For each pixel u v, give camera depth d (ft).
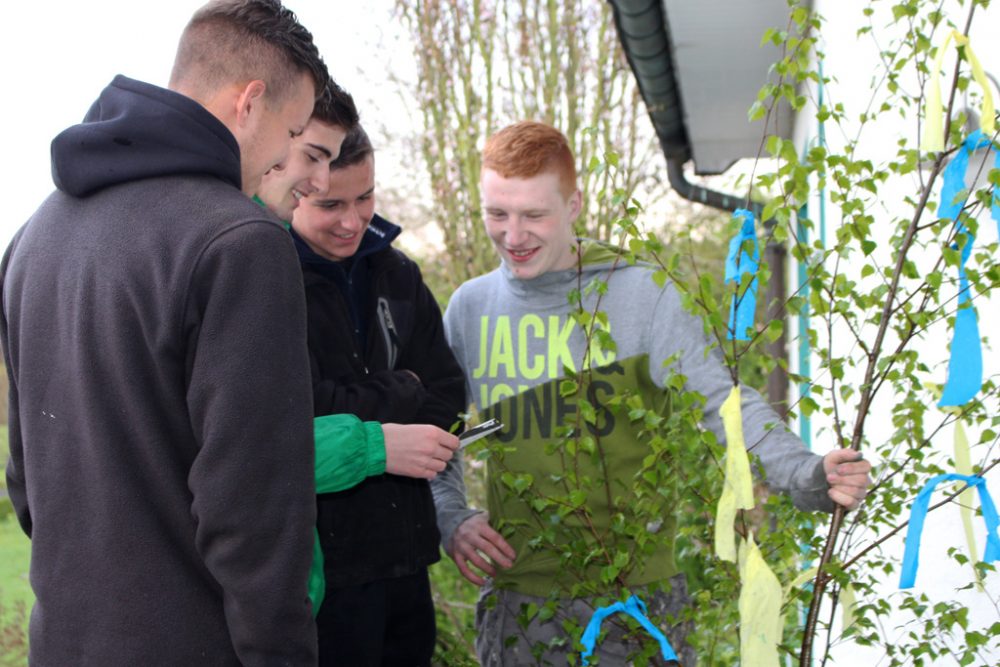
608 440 7.73
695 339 7.60
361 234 7.63
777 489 6.69
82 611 5.00
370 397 7.18
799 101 6.01
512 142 7.77
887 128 8.36
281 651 4.91
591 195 22.75
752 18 14.37
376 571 7.41
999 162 5.40
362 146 7.33
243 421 4.79
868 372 6.04
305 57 5.67
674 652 6.79
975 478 5.42
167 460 4.98
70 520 5.06
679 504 6.84
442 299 23.29
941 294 7.02
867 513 6.48
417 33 22.58
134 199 5.09
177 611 4.98
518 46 22.90
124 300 4.94
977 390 5.23
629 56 16.19
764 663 5.25
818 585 6.03
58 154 5.20
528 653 8.04
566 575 7.79
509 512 8.06
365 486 7.45
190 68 5.52
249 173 5.69
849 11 10.11
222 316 4.83
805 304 6.56
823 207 11.32
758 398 7.06
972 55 5.19
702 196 22.76
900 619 7.85
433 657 8.78
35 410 5.22
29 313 5.26
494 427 7.45
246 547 4.79
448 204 22.63
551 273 8.10
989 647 6.57
